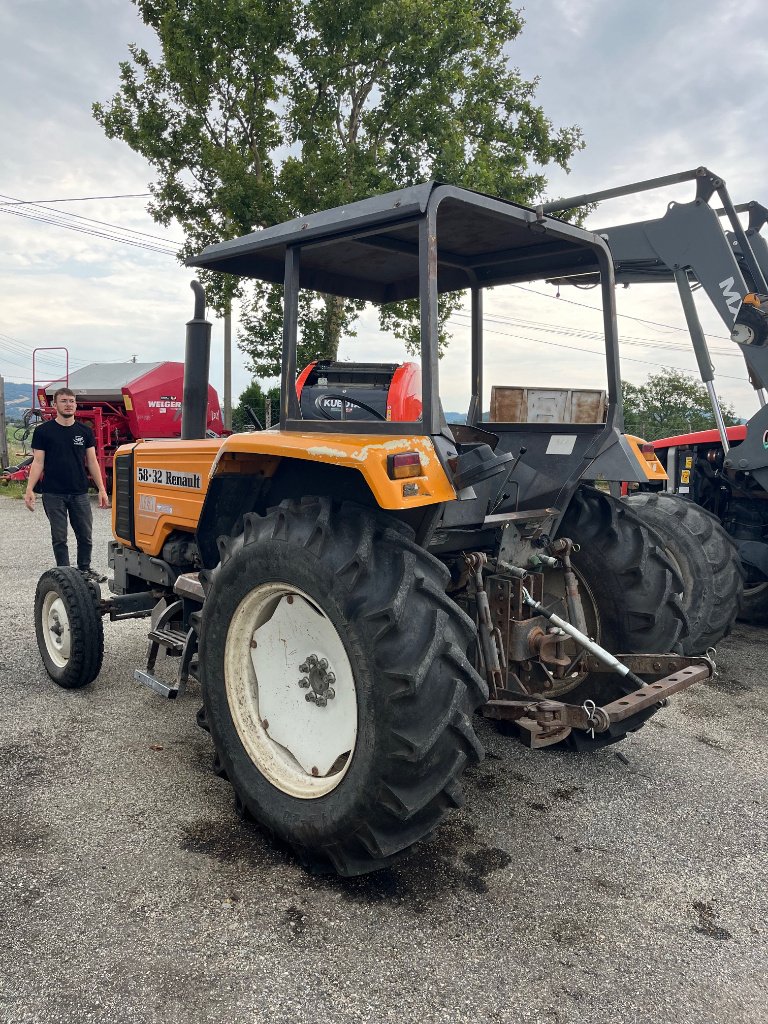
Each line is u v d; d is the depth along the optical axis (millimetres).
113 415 13750
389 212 2244
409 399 2975
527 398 3295
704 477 5926
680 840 2629
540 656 2721
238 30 12305
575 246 2941
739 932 2141
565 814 2797
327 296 3471
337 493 2697
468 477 2209
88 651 3789
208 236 13305
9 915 2100
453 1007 1821
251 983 1877
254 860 2418
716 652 5062
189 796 2820
